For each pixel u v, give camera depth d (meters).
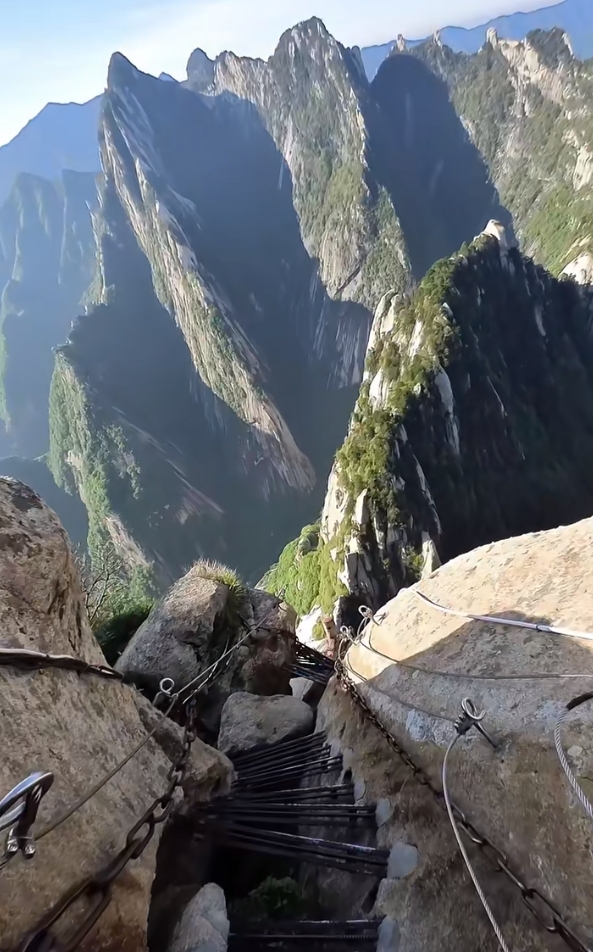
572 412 116.81
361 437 93.12
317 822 5.09
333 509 93.44
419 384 94.06
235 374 191.25
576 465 109.56
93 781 3.72
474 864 3.98
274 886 4.84
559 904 3.34
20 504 4.48
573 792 3.55
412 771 4.89
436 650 5.51
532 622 4.91
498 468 99.44
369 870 4.62
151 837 3.89
